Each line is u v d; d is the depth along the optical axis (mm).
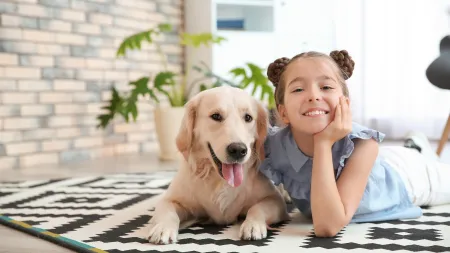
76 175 3055
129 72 4340
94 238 1508
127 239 1492
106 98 4156
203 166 1614
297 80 1526
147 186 2531
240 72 3609
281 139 1640
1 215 1872
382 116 4926
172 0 4727
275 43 4824
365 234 1508
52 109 3783
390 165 1843
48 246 1487
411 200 1870
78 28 3930
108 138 4180
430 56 4734
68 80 3879
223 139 1496
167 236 1436
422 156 2008
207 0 4637
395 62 4844
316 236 1494
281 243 1427
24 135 3617
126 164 3580
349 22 4953
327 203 1458
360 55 4953
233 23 4773
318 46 5000
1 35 3465
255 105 1629
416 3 4754
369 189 1644
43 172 3240
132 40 3561
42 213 1905
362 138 1588
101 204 2072
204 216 1706
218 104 1541
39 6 3674
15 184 2676
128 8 4305
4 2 3477
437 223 1645
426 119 4758
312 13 4973
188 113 1607
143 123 4477
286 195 1962
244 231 1472
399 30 4816
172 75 3783
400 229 1562
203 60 4699
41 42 3695
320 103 1484
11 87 3535
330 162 1493
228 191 1604
